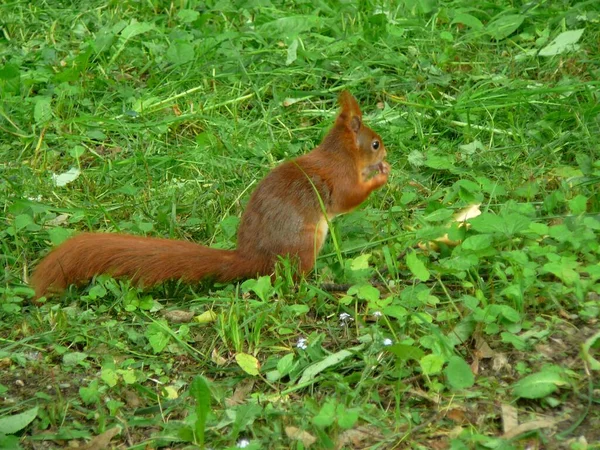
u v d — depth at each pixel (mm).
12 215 10125
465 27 13555
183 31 13422
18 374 7887
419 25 13320
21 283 9148
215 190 10453
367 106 12008
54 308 8570
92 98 12352
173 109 12094
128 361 7934
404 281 8805
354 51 12969
